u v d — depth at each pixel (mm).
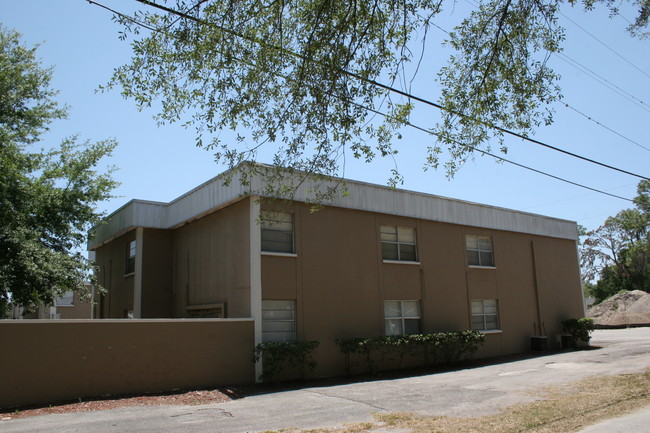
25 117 18719
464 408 9922
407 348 16766
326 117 8641
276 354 14055
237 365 14055
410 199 18938
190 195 18203
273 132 8797
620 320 45625
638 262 59719
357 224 17312
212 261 16906
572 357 18828
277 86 8719
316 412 9961
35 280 15711
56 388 11469
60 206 19234
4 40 18609
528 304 22516
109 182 20578
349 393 12297
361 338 16078
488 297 20891
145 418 9656
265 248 15164
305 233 15898
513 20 9203
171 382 12984
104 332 12289
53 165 19812
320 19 8219
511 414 9070
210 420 9391
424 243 19156
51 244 18844
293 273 15422
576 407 9445
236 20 8008
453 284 19750
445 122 9969
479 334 18906
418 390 12438
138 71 8148
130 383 12438
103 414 10109
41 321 11508
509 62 9430
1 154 17391
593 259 63094
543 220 24234
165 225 19625
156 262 19266
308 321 15445
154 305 18891
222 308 15867
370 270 17297
